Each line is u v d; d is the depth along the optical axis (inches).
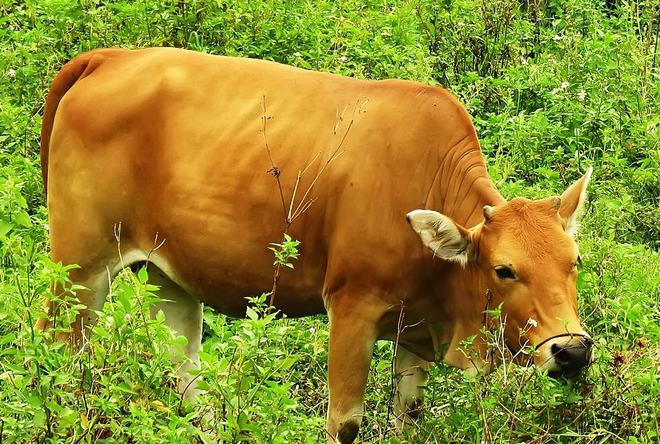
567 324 573.0
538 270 581.0
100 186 662.5
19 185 663.8
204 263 653.9
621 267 727.1
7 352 534.6
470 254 603.8
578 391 601.9
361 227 617.3
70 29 926.4
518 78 1034.7
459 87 980.6
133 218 666.2
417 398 662.5
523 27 1131.3
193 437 566.9
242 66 667.4
